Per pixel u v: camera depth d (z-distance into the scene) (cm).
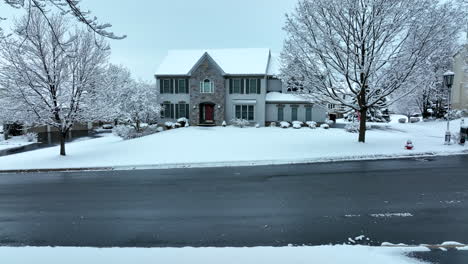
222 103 3023
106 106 1703
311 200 743
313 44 1573
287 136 2128
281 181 960
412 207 672
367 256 403
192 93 3055
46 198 824
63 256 404
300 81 1670
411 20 1427
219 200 761
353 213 639
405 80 1504
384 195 775
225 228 567
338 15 1478
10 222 627
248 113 3073
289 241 502
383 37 1481
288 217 622
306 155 1398
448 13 1428
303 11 1540
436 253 423
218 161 1302
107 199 797
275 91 3219
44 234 557
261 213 652
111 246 496
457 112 3189
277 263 380
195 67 3030
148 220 622
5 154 1864
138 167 1288
